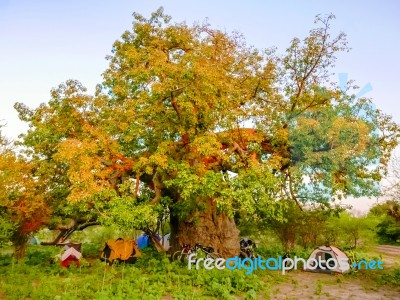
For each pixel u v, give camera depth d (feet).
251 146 56.75
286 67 61.31
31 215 58.95
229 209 50.52
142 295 37.70
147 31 57.52
